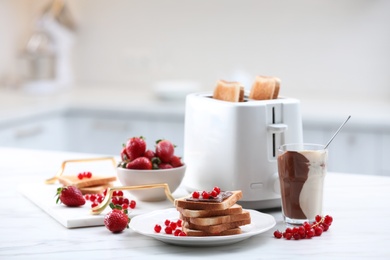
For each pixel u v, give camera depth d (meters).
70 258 1.28
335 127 3.32
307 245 1.34
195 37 4.25
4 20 4.37
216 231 1.33
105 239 1.40
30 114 3.45
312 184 1.44
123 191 1.78
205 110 1.65
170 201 1.68
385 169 3.27
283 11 4.05
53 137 3.72
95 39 4.49
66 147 3.84
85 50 4.52
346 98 3.88
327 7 3.96
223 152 1.60
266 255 1.29
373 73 3.93
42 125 3.60
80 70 4.54
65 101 3.80
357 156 3.30
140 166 1.67
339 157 3.34
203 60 4.25
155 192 1.66
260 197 1.60
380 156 3.27
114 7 4.42
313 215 1.46
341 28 3.95
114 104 3.70
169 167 1.69
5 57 4.41
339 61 3.98
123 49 4.44
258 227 1.41
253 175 1.59
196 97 1.71
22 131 3.43
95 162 2.19
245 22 4.13
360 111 3.37
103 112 3.73
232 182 1.59
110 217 1.43
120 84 4.48
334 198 1.73
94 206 1.57
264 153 1.59
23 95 4.02
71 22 4.41
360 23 3.91
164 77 4.37
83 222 1.49
